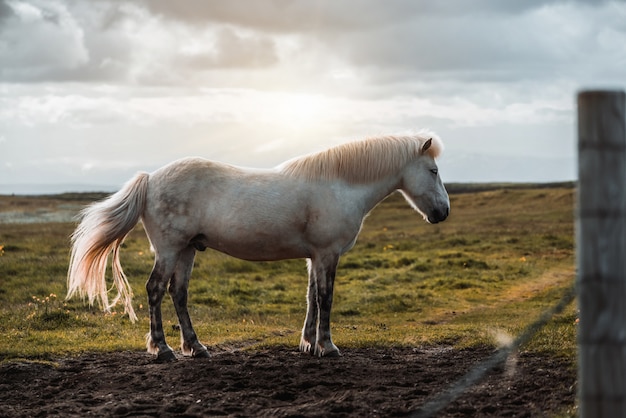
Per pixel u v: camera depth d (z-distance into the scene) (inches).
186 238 350.0
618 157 138.1
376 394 269.7
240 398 273.0
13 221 1700.3
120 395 286.5
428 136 380.5
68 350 381.1
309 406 254.2
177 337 446.3
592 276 139.2
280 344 401.4
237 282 708.0
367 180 360.2
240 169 358.9
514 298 675.4
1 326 458.0
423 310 615.5
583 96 139.3
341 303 642.2
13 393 295.9
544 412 237.1
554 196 2151.8
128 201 349.4
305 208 346.3
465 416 241.1
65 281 649.6
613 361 138.3
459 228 1536.7
